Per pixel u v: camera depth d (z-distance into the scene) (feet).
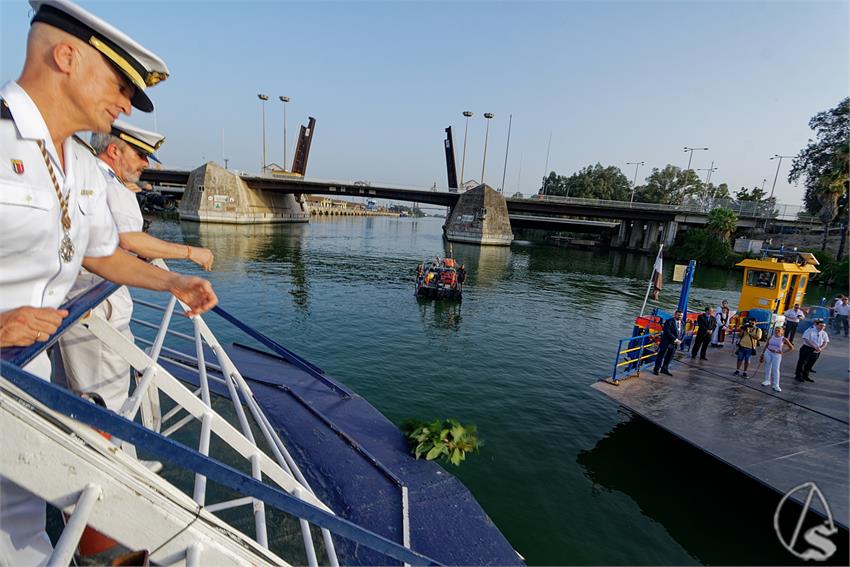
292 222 282.77
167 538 3.85
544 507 23.52
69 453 3.32
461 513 12.21
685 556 20.42
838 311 51.24
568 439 30.89
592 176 323.16
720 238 166.61
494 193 209.15
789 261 50.65
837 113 137.39
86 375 8.75
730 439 24.73
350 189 224.74
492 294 91.04
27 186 3.52
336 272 109.09
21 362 3.09
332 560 7.22
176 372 16.49
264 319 61.52
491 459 28.02
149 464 10.98
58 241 3.94
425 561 4.37
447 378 42.63
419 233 347.56
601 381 32.40
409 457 14.53
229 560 4.20
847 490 20.34
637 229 217.77
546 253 195.11
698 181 298.35
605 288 107.04
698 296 101.86
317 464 13.28
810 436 25.07
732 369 35.96
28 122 3.48
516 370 45.80
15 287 3.74
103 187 5.09
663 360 34.24
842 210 131.03
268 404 16.20
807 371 33.47
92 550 6.90
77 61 3.67
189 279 5.42
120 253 5.40
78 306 4.46
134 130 9.25
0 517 3.70
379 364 45.80
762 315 45.55
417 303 77.56
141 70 4.06
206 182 204.95
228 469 3.10
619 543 21.17
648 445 30.04
